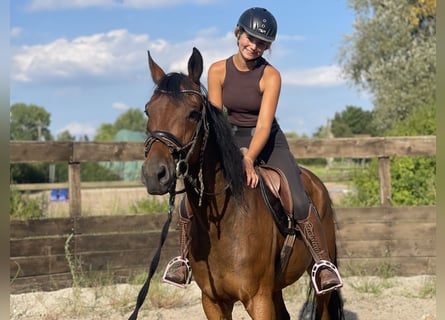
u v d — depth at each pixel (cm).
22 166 2178
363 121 4950
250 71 409
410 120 1080
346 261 816
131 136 3266
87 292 707
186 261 392
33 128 6288
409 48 2378
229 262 365
